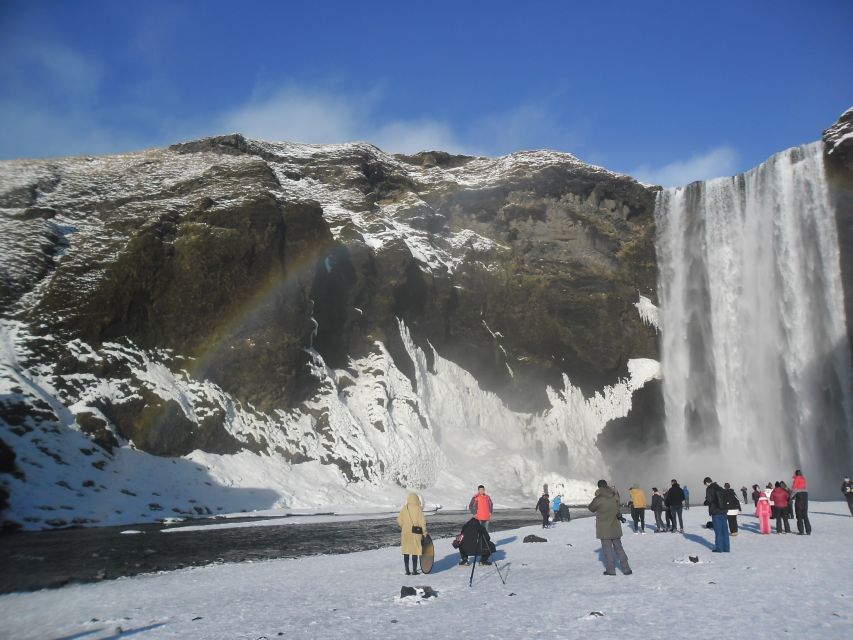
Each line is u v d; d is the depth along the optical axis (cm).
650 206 7981
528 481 6112
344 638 941
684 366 7388
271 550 2258
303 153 8506
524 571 1583
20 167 6062
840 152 6269
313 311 5575
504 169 8612
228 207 5200
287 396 4962
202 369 4631
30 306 4209
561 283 7344
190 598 1358
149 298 4588
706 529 2595
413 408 5797
